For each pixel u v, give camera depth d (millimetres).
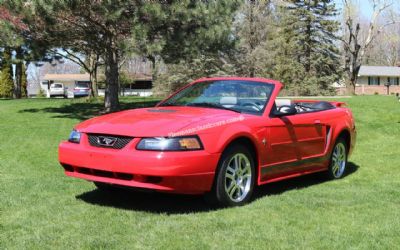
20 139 11609
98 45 18156
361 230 4629
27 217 4969
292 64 42094
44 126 14586
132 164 4941
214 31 16125
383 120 15688
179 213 5168
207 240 4301
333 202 5695
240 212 5242
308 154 6668
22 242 4230
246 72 39875
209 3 16375
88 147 5324
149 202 5629
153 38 15578
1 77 47719
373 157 9461
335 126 7223
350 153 7789
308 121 6625
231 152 5402
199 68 37156
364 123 15148
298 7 44500
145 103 24625
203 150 5098
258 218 5008
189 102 6477
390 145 11188
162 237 4371
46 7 14289
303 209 5375
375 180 7273
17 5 14945
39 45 17141
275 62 42281
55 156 9086
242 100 6254
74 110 20719
